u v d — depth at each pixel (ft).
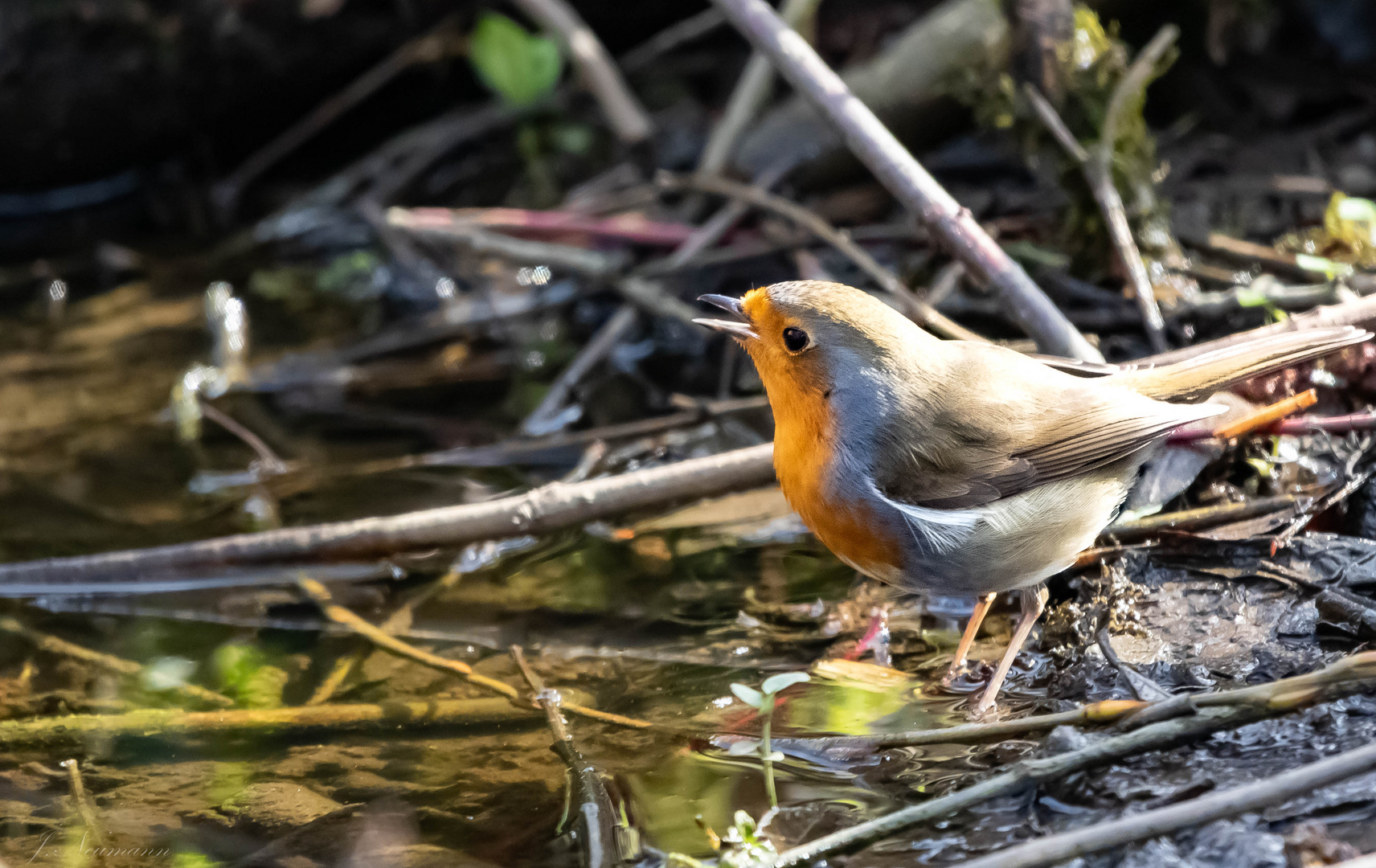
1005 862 18.11
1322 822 18.84
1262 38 45.96
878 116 44.57
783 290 26.04
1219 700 20.85
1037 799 20.68
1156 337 31.65
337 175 56.95
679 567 31.96
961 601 29.01
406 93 57.98
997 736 22.39
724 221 44.14
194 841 22.72
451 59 57.52
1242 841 18.54
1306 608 25.17
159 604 32.71
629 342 43.86
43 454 39.73
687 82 55.88
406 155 55.36
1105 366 26.86
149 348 46.52
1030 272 36.76
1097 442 24.66
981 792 20.39
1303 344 25.81
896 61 44.93
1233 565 26.73
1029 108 37.32
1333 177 41.11
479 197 53.16
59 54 54.65
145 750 26.07
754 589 30.58
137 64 55.11
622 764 23.86
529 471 37.29
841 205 45.83
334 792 24.02
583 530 34.19
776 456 26.89
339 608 31.35
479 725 26.02
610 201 49.06
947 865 19.65
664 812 22.18
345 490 36.86
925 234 31.96
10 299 51.24
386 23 56.49
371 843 22.26
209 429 40.96
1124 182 35.78
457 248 49.85
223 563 32.81
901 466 25.04
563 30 50.60
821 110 33.19
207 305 48.88
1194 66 46.01
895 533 25.03
